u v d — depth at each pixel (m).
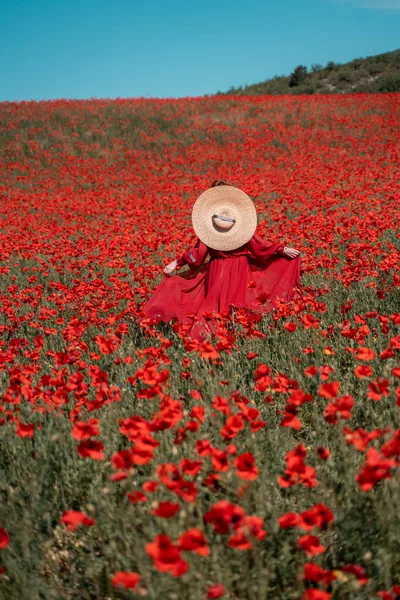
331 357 4.12
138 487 2.74
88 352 4.75
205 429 3.23
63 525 2.77
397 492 2.28
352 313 5.21
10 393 3.29
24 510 2.60
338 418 2.50
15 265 9.48
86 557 2.49
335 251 7.36
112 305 5.62
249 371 4.28
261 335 4.31
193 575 1.99
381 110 30.62
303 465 2.17
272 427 3.51
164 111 31.81
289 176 17.56
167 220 11.99
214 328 5.07
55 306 6.81
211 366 3.96
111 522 2.47
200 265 5.75
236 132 27.36
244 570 2.14
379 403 3.42
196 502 2.39
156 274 7.42
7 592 2.23
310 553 1.87
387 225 8.66
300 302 4.87
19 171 22.62
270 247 5.46
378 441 2.96
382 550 2.12
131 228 11.92
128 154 24.56
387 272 5.97
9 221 14.00
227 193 5.50
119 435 3.20
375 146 22.48
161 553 1.60
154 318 5.48
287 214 12.12
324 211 12.00
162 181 19.84
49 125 28.56
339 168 17.84
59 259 9.43
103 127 28.62
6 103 33.22
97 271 8.65
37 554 2.46
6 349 5.32
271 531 2.29
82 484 2.91
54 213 15.55
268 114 30.75
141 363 4.29
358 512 2.44
